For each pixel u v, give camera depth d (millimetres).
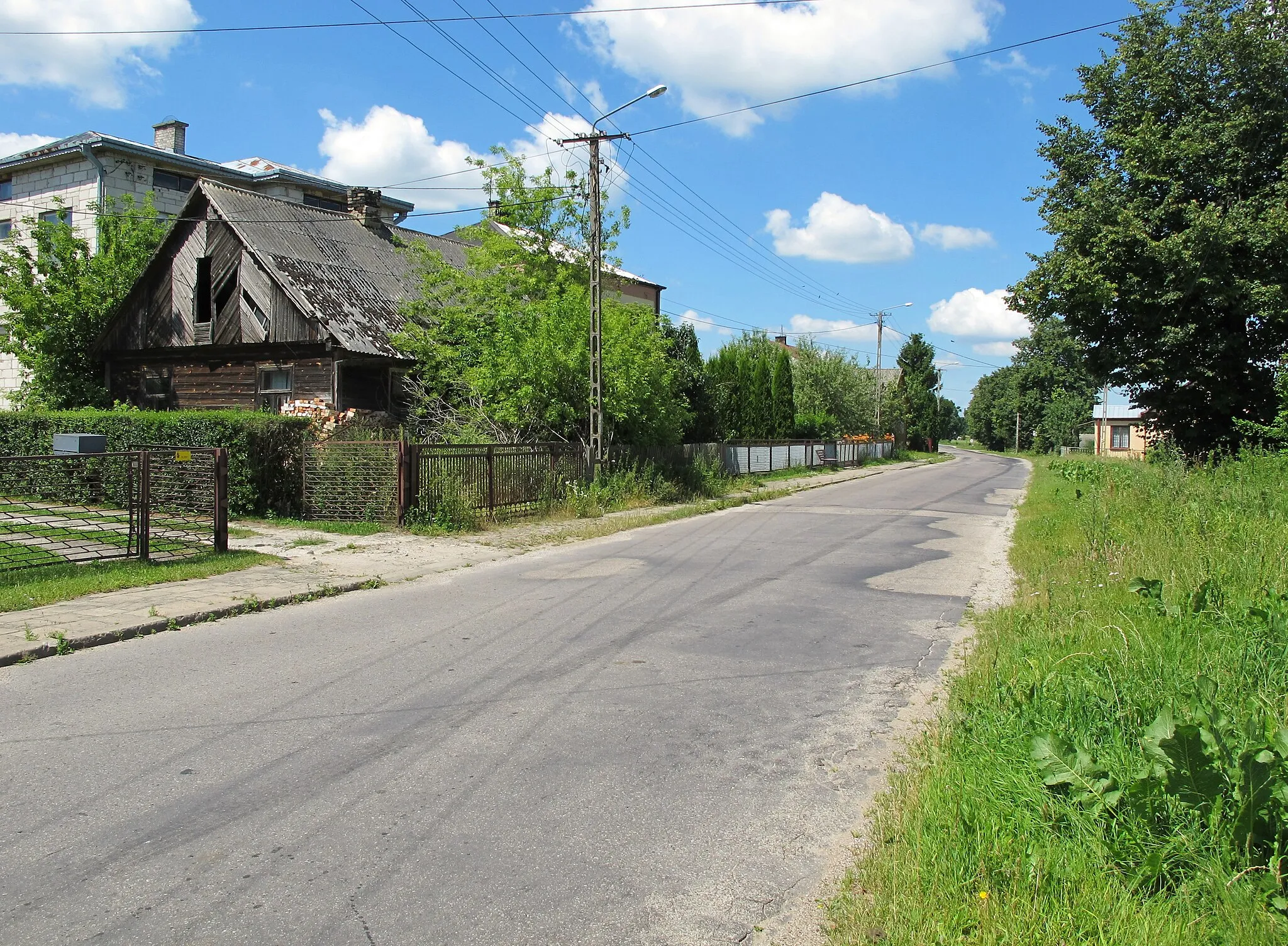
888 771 4562
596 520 16938
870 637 7602
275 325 22250
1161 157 20953
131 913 3139
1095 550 9766
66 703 5562
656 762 4668
